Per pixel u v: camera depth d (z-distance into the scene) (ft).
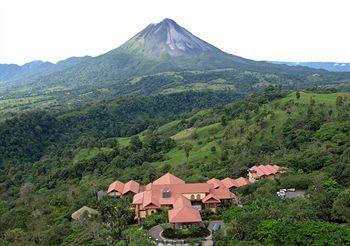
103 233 269.44
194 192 329.52
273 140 495.41
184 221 268.00
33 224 347.97
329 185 293.84
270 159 432.66
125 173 511.81
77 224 307.78
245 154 477.36
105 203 350.84
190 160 522.06
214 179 373.40
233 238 229.86
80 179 544.21
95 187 443.73
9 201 470.80
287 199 286.05
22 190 495.82
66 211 375.66
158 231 273.54
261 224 228.84
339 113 506.89
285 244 211.20
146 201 319.47
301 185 331.77
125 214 316.19
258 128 541.75
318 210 250.57
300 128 491.31
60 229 305.32
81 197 411.13
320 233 210.38
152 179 452.76
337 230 212.43
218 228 261.03
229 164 465.06
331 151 386.11
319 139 442.50
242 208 283.59
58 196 437.99
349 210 237.45
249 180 401.08
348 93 622.54
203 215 299.17
